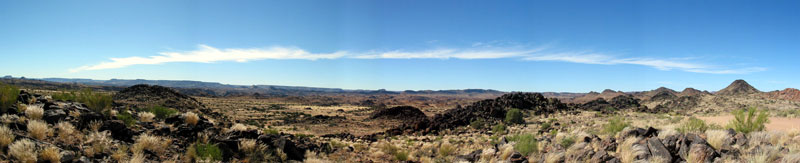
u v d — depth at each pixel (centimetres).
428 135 3806
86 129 1116
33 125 968
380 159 1820
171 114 1656
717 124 1505
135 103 3819
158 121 1544
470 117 4969
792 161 740
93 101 1429
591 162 1120
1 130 868
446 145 2073
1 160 782
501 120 4603
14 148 816
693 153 923
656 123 2461
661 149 1002
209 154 1177
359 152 1973
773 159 813
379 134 4147
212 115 4456
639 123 2603
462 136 3262
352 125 5984
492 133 3456
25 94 1382
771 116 2241
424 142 2728
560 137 1544
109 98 1479
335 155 1767
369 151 2059
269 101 17438
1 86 1163
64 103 1370
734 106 6744
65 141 986
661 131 1188
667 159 962
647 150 1041
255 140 1414
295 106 13325
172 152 1152
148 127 1370
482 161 1503
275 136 1545
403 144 2634
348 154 1848
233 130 1514
